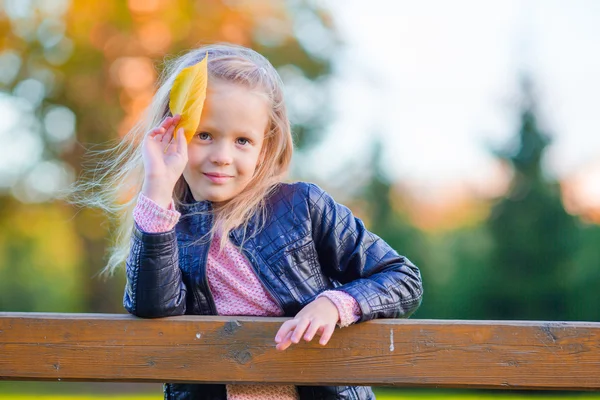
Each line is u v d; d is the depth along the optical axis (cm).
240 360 160
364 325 162
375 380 160
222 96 181
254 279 188
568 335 158
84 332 162
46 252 1459
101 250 1322
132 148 219
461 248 1135
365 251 191
